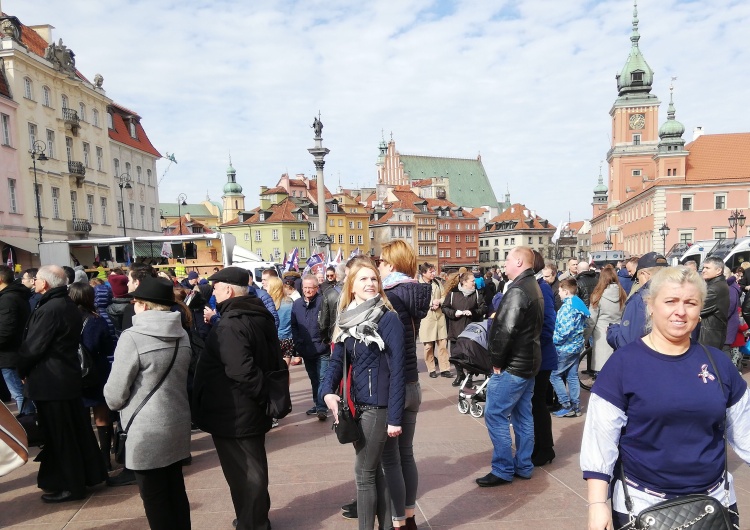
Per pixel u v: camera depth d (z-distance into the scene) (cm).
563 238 12800
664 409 228
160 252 2442
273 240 8338
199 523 448
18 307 681
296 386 993
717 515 221
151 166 5694
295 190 10138
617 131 9212
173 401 385
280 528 435
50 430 493
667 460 231
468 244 11256
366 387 373
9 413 383
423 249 10300
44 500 497
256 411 394
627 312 532
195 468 579
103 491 523
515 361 489
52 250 2386
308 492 503
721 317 707
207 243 2450
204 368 399
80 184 4200
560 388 738
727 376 234
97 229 4462
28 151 3609
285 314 890
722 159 6800
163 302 388
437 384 962
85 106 4341
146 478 381
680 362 236
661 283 235
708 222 6662
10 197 3456
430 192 12312
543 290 558
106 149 4653
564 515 443
